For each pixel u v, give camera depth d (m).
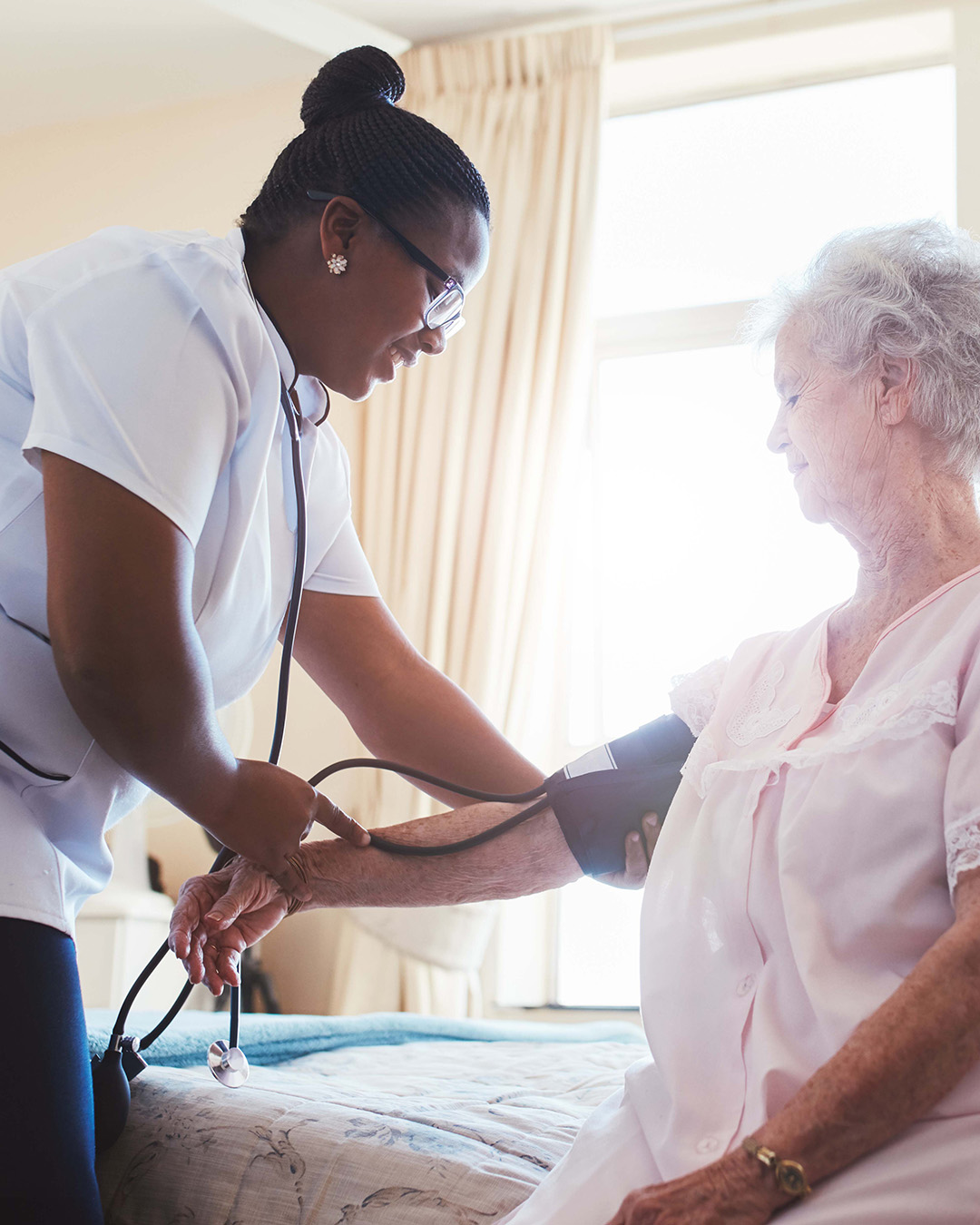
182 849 3.55
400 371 3.73
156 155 4.22
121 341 0.95
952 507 0.93
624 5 3.76
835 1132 0.69
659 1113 0.85
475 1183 0.91
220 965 1.07
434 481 3.62
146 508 0.92
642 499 3.74
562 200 3.72
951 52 3.63
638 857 1.11
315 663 1.38
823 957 0.78
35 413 0.93
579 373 3.62
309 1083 1.28
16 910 0.92
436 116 3.86
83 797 1.04
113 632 0.89
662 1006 0.87
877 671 0.87
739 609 3.60
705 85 3.89
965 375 0.92
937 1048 0.69
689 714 1.09
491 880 1.14
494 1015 3.36
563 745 3.57
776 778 0.87
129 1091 1.08
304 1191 0.95
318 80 1.17
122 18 3.81
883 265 0.96
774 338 1.06
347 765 1.23
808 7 3.66
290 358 1.12
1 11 3.77
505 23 3.86
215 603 1.09
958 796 0.75
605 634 3.68
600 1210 0.80
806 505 0.98
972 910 0.72
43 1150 0.87
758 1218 0.68
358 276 1.10
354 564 1.36
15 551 0.98
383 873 1.14
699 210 3.89
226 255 1.07
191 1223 0.98
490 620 3.47
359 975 3.29
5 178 4.38
